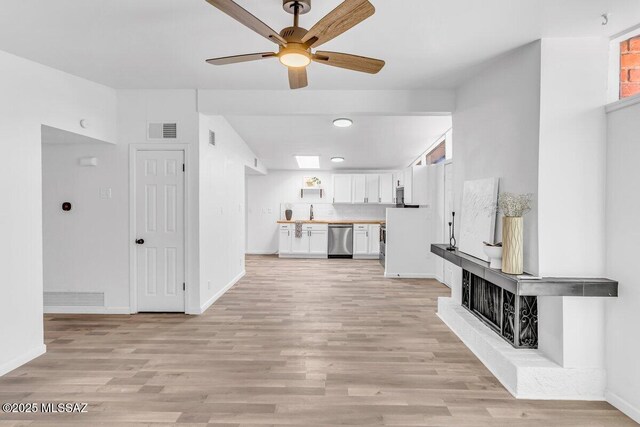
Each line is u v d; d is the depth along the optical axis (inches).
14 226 115.3
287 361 117.2
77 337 137.9
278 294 205.3
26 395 96.4
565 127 102.2
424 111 161.6
